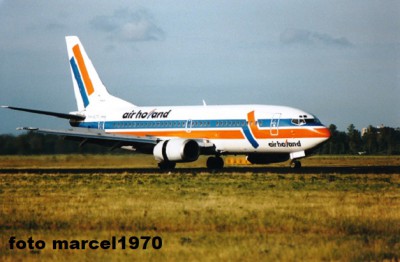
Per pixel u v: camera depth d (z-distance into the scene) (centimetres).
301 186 12069
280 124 17262
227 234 7244
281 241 6825
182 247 6606
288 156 18375
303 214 8375
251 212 8569
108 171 18112
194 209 8962
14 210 9056
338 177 14125
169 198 10288
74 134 18650
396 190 11269
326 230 7406
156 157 17800
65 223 7969
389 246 6538
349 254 6206
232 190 11444
